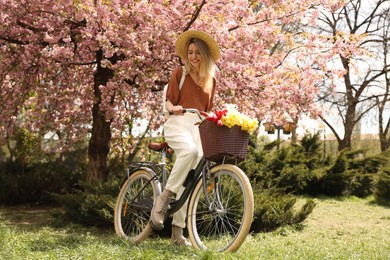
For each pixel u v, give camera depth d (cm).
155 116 1003
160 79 880
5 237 425
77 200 743
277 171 1341
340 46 937
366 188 1354
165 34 777
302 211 757
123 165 1128
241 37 815
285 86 881
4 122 991
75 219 760
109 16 746
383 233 727
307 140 1502
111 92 845
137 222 492
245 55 826
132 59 781
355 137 2605
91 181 895
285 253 432
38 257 355
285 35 890
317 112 920
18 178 1023
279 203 742
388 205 1140
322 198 1291
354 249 483
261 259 384
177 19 804
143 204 472
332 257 408
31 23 890
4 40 866
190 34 437
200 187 420
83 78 1030
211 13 815
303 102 899
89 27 768
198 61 437
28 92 975
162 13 769
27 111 1084
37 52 874
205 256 356
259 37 830
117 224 511
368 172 1426
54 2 798
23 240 432
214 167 407
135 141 1134
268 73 869
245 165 1233
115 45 811
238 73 849
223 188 447
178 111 411
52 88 980
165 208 432
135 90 939
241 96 897
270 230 720
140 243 429
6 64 935
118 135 1102
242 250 414
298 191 1351
